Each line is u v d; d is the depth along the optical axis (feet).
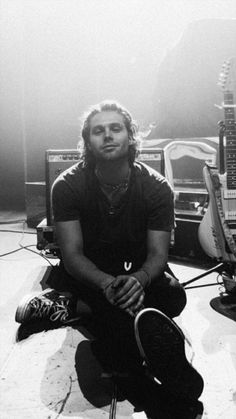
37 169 20.20
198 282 8.50
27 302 5.98
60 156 9.59
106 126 5.24
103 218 5.57
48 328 6.21
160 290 5.45
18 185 21.08
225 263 7.34
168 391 4.20
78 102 19.52
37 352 5.51
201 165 10.50
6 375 4.96
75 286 5.96
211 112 12.37
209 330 6.19
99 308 5.14
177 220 10.33
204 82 12.36
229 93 7.50
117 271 5.80
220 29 12.00
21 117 20.17
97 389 4.64
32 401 4.44
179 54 12.88
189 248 10.19
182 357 4.09
